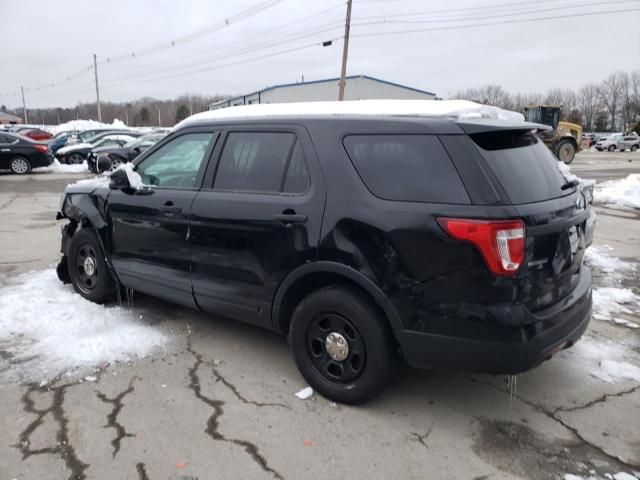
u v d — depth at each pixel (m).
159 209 3.90
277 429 2.91
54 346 3.82
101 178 4.91
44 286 5.12
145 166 4.21
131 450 2.70
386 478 2.54
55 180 16.36
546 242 2.71
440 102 3.21
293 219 3.14
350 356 3.09
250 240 3.37
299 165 3.23
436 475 2.57
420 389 3.38
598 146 49.97
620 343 4.09
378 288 2.84
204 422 2.96
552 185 3.03
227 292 3.57
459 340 2.69
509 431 2.93
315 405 3.17
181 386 3.35
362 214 2.90
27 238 7.59
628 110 89.44
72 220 4.93
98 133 24.22
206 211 3.58
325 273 3.11
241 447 2.75
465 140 2.73
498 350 2.62
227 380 3.44
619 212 10.55
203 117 3.93
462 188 2.66
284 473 2.56
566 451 2.76
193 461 2.63
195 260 3.72
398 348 2.92
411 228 2.73
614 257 6.83
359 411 3.11
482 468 2.62
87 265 4.73
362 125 3.03
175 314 4.54
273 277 3.29
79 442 2.75
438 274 2.69
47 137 25.80
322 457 2.69
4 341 3.90
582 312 3.04
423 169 2.79
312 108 3.44
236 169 3.56
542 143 3.35
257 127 3.50
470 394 3.32
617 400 3.26
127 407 3.09
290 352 3.87
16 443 2.73
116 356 3.72
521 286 2.61
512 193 2.66
